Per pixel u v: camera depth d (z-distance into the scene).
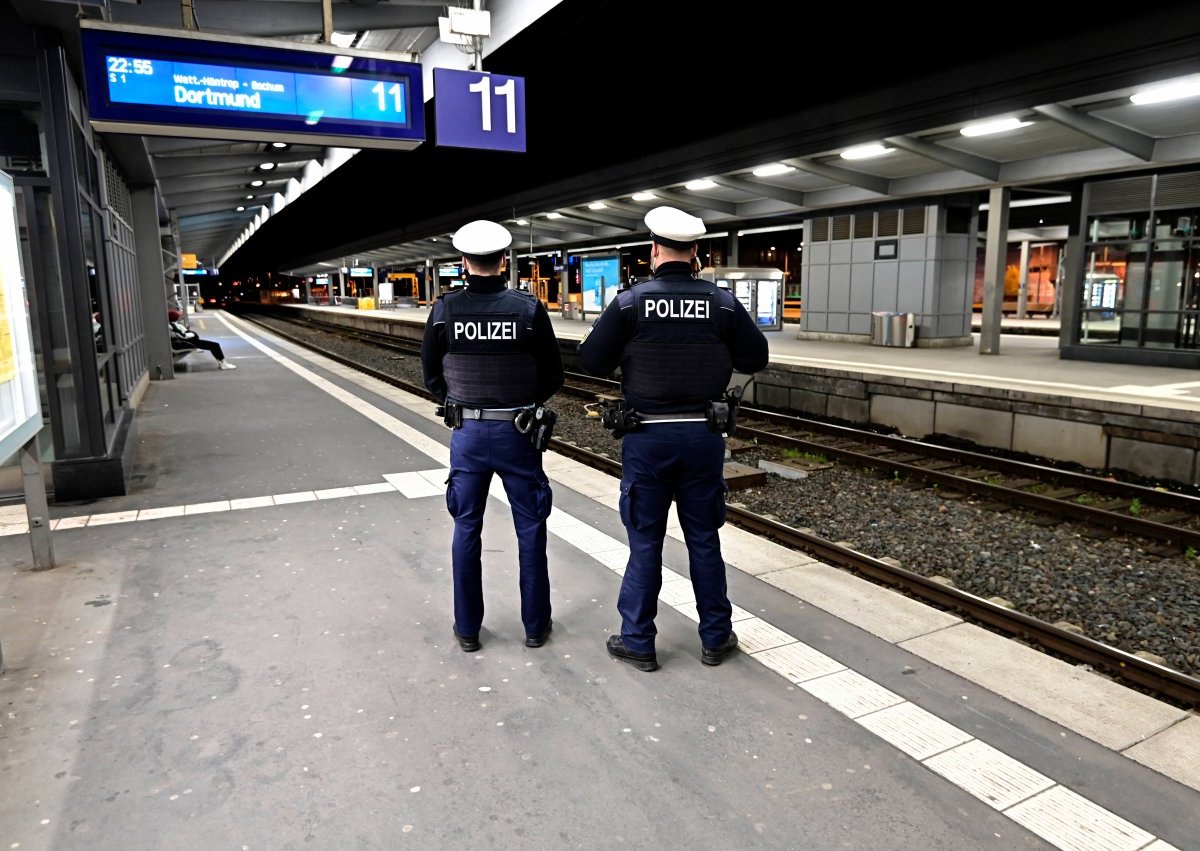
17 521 5.23
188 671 3.17
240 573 4.27
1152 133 11.02
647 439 3.09
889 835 2.21
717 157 14.47
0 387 3.08
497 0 11.27
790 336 20.61
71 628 3.56
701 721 2.81
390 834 2.22
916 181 15.49
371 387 12.65
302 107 6.48
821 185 17.42
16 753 2.61
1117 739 2.69
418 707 2.91
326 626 3.61
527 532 3.33
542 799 2.38
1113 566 5.02
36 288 5.62
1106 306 12.85
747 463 8.29
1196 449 7.32
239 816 2.30
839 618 3.71
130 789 2.42
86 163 6.50
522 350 3.20
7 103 5.60
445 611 3.79
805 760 2.57
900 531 5.70
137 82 5.83
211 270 72.50
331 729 2.76
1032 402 8.77
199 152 20.59
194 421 9.21
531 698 2.98
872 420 10.98
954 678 3.13
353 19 11.07
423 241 39.38
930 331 16.48
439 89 8.23
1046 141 11.98
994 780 2.46
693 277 3.15
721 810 2.33
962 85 9.77
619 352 3.10
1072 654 3.67
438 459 7.16
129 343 10.09
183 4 6.09
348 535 4.94
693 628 3.62
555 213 24.41
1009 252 31.84
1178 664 3.66
